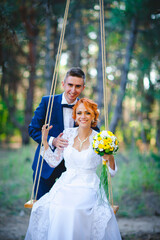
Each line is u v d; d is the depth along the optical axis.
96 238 2.78
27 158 8.55
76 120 3.12
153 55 8.07
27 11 5.62
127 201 6.17
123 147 11.91
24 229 4.73
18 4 5.42
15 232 4.55
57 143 3.16
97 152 2.85
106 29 8.36
